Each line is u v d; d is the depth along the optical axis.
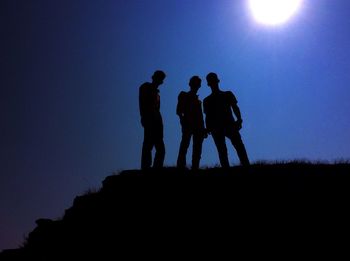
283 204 10.40
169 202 11.25
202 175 12.55
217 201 10.89
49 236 11.90
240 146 13.37
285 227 9.29
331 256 7.99
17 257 11.41
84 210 12.52
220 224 9.74
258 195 10.97
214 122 13.45
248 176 12.15
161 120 13.34
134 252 9.21
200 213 10.41
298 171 12.53
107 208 11.85
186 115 13.53
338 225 9.23
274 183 11.62
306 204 10.33
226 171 12.73
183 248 8.95
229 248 8.67
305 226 9.27
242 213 10.13
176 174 12.80
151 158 13.14
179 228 9.85
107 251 9.62
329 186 11.30
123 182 12.96
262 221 9.66
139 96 13.27
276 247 8.49
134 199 11.86
